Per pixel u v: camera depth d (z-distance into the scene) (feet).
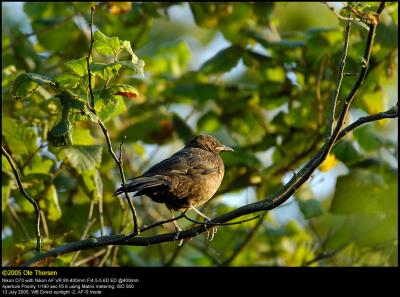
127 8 46.26
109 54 26.18
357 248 46.06
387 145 47.96
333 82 47.03
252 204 28.17
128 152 52.80
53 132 25.22
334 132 27.09
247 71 61.21
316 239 48.70
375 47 45.44
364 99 46.85
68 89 26.37
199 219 48.24
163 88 53.26
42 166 39.91
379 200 45.27
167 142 50.93
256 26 52.70
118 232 41.78
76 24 50.80
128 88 26.71
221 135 50.37
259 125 52.85
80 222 45.62
